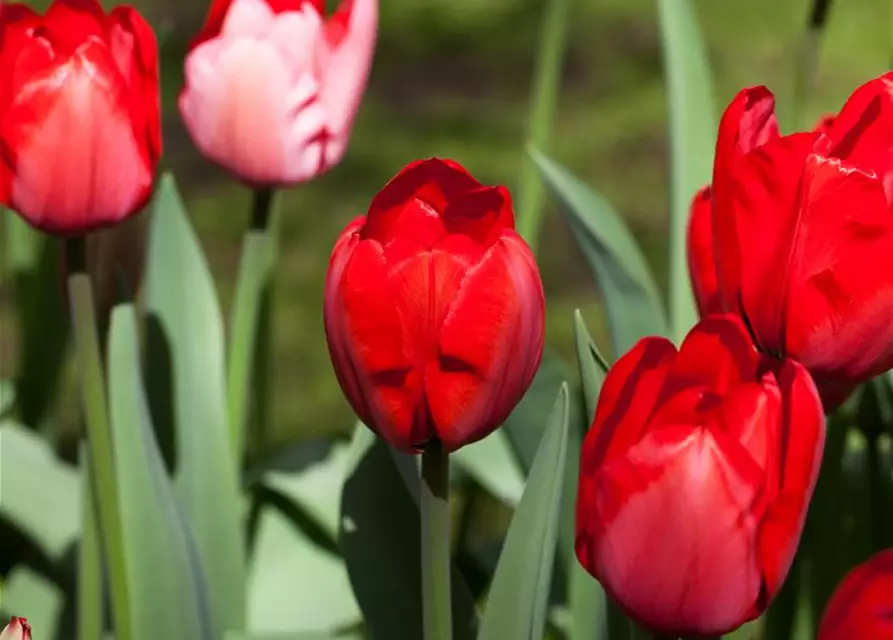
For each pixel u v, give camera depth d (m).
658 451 0.86
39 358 1.36
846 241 0.90
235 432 1.12
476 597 1.24
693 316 1.14
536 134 1.25
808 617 1.06
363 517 1.03
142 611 1.05
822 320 0.90
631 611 0.88
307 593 1.24
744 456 0.86
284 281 3.13
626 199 3.44
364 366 0.89
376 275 0.89
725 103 3.76
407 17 4.61
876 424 1.07
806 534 1.06
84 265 1.00
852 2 4.41
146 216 1.19
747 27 4.32
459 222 0.92
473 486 1.28
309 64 1.06
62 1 0.99
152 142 0.99
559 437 0.94
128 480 1.05
